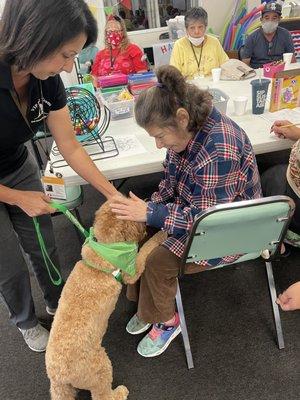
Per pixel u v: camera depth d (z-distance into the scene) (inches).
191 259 44.6
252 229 41.4
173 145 43.1
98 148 57.7
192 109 39.8
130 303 66.6
